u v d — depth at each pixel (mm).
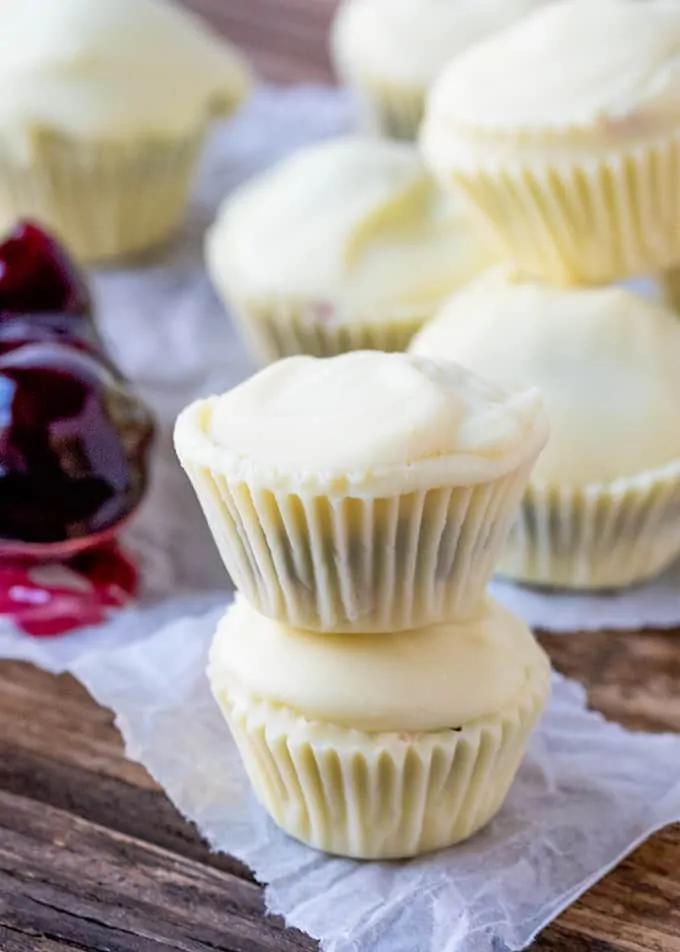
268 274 457
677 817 359
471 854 354
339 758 344
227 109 523
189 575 420
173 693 382
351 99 619
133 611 410
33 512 403
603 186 405
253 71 646
